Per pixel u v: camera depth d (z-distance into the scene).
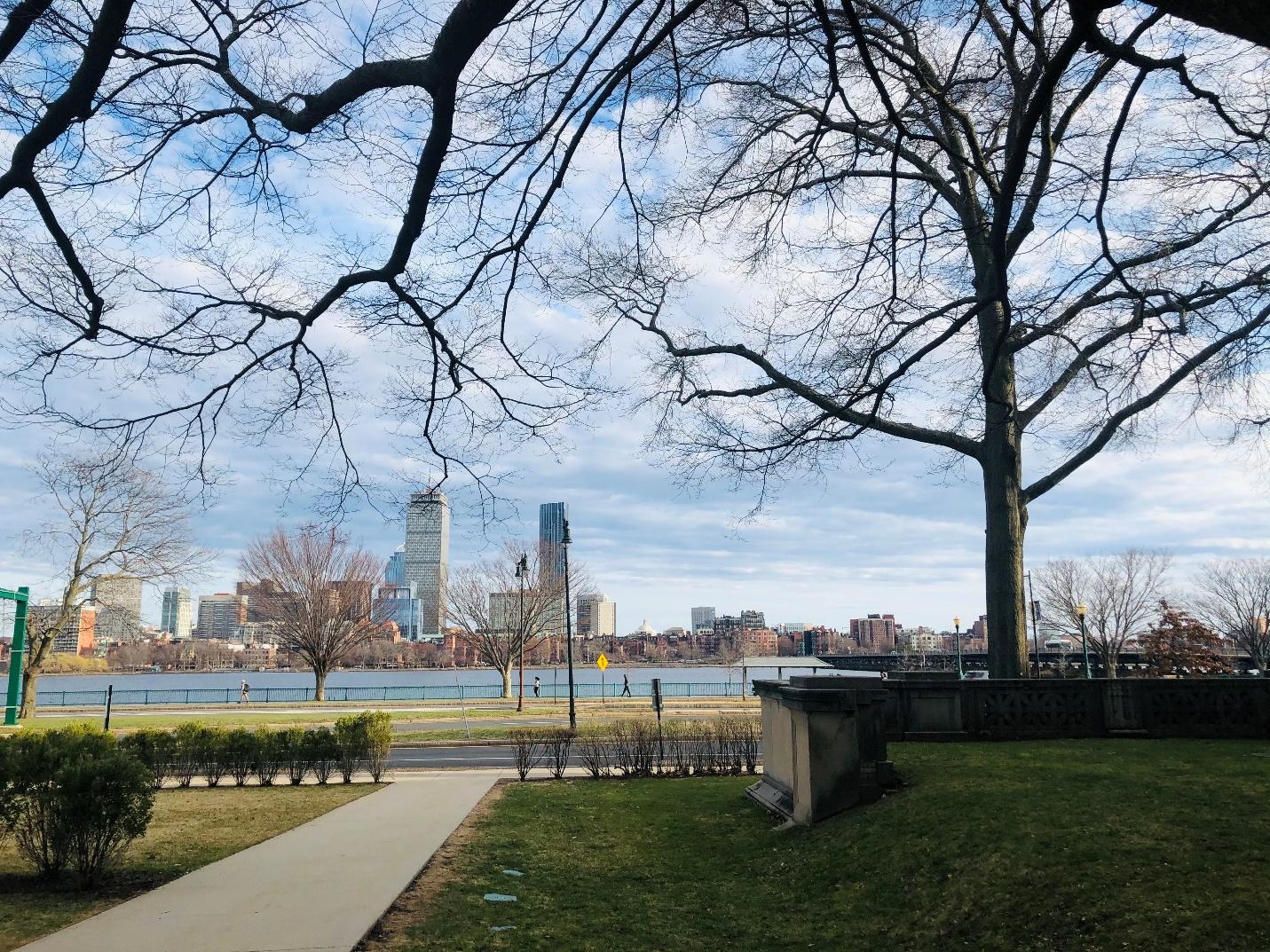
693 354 16.39
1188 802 7.98
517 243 6.65
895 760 11.74
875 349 10.34
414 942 6.48
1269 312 10.16
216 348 7.55
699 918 7.44
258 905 7.47
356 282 6.80
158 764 16.86
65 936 6.52
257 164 7.35
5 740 10.34
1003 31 10.18
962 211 14.64
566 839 10.80
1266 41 3.64
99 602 39.97
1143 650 47.28
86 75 5.50
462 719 34.75
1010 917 6.35
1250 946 5.14
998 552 16.61
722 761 17.41
